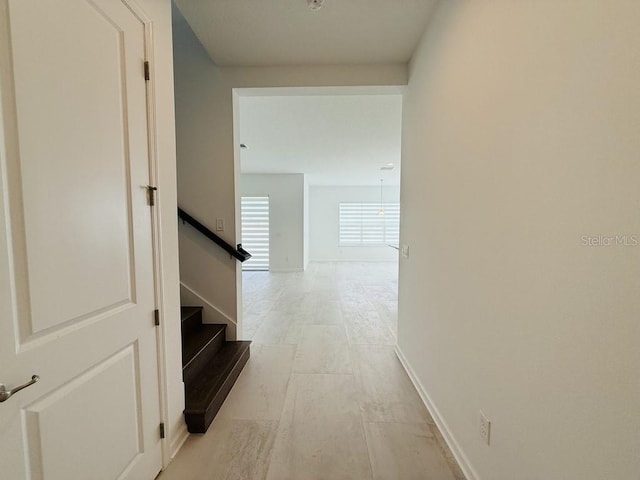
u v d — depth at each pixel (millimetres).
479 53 1342
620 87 691
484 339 1313
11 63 831
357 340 3311
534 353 993
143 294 1405
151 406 1459
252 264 8148
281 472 1519
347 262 9867
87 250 1084
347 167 6914
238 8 1850
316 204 10125
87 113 1081
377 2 1806
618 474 708
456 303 1598
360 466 1556
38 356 904
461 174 1532
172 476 1503
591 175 770
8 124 829
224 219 2793
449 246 1691
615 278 709
